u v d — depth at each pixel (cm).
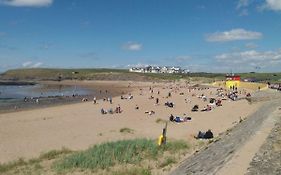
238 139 2473
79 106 8169
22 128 4962
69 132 4628
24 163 2936
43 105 8625
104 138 4153
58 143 3897
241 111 6303
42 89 16225
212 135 3806
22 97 11381
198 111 7031
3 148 3656
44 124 5350
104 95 12256
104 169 2517
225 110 6856
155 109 7469
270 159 1683
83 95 12288
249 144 2062
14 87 17950
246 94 10712
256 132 2478
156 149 3033
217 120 5456
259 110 5200
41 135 4416
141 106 8069
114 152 2855
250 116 4794
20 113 6838
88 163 2605
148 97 10794
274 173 1488
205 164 2056
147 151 2975
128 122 5569
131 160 2706
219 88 15512
